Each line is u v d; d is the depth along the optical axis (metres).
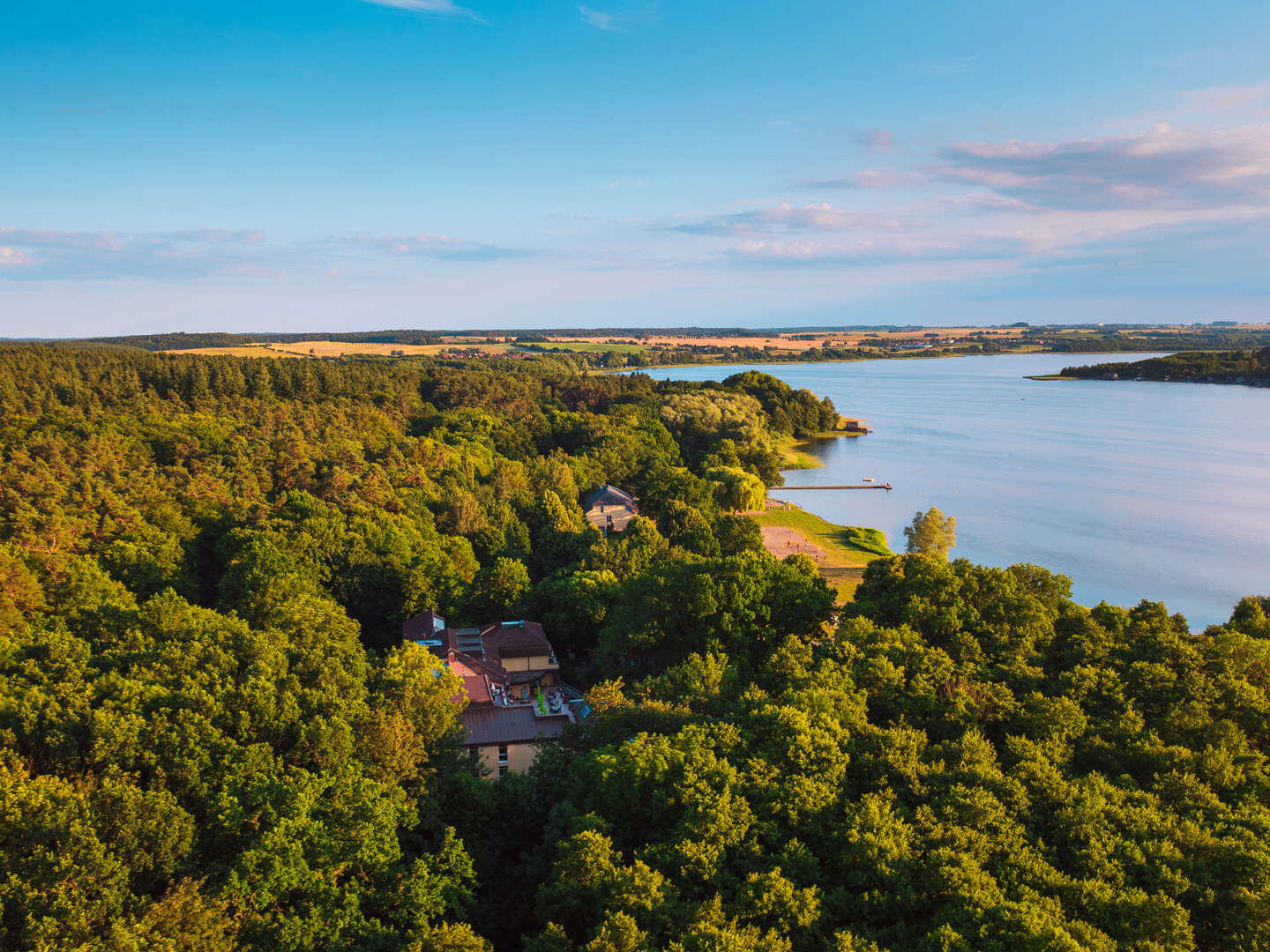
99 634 61.47
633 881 35.94
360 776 42.53
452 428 196.38
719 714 56.94
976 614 67.12
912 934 35.50
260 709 46.59
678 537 138.00
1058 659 64.38
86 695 45.50
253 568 84.88
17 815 34.94
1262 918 34.59
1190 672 55.91
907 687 56.34
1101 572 136.75
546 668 86.69
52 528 83.31
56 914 30.73
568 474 165.50
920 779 45.56
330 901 35.75
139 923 30.92
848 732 49.62
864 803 41.50
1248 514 172.88
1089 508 181.00
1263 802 44.50
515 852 48.09
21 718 43.34
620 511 161.12
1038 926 32.41
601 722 56.84
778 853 39.66
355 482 122.06
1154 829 40.34
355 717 48.69
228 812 38.22
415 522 113.25
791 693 52.66
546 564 119.44
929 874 37.16
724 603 76.75
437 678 60.41
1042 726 51.31
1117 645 62.75
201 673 49.31
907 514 179.88
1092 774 45.81
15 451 111.88
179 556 92.56
